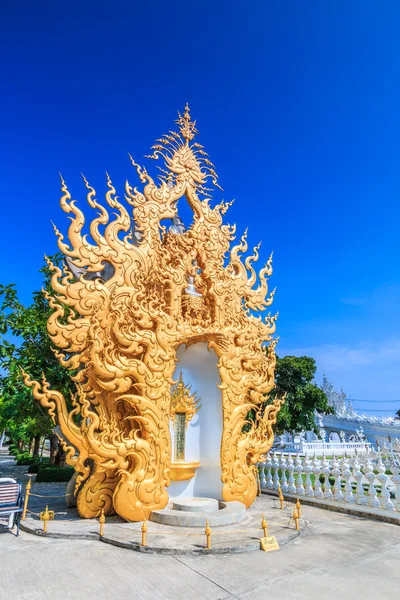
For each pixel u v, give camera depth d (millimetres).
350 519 12156
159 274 13328
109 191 13078
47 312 21859
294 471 16422
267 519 11625
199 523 10609
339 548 9398
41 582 7445
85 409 11234
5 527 11172
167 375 12453
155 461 11711
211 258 14898
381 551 9211
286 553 9031
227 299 14844
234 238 16188
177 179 15078
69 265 12758
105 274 13836
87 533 10117
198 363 14883
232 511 11367
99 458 11062
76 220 12227
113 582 7441
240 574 7809
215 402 14281
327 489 14180
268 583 7398
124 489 11102
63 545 9539
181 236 14336
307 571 7984
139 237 13648
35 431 26266
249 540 9508
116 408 12039
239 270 15938
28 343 20734
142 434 11781
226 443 13227
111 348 11711
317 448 30766
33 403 21875
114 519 11406
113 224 12852
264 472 17766
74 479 13188
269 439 14852
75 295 11750
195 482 13906
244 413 13938
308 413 29422
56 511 12609
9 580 7539
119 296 12344
